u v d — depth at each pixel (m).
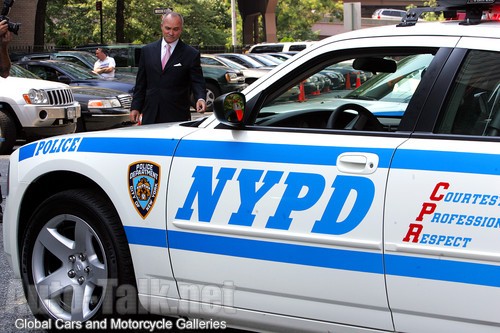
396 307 3.37
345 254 3.46
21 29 35.03
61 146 4.41
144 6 46.53
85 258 4.33
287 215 3.61
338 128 4.07
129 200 4.09
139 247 4.07
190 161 3.92
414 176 3.33
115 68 20.72
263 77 3.95
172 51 6.68
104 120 14.09
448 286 3.23
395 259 3.34
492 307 3.15
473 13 3.63
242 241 3.73
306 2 60.78
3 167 10.91
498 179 3.16
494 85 3.38
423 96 3.47
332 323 3.57
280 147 3.71
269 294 3.70
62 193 4.34
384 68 4.30
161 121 6.73
